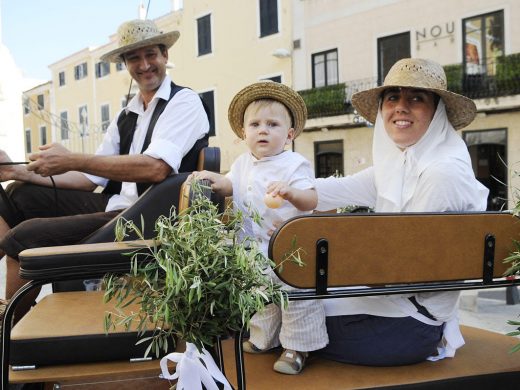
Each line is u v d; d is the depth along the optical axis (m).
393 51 14.66
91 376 1.28
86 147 25.78
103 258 1.22
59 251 1.22
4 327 1.21
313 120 16.31
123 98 24.23
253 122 1.86
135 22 2.44
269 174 1.82
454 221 1.43
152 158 2.06
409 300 1.56
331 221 1.33
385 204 1.71
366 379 1.48
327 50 15.99
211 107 19.48
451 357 1.67
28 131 30.11
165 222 1.27
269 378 1.49
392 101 1.70
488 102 13.05
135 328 1.37
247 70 18.14
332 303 1.63
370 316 1.57
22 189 2.47
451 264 1.44
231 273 1.16
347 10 15.36
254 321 1.70
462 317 4.20
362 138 15.70
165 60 2.49
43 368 1.30
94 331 1.34
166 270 1.10
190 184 1.54
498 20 12.81
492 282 1.49
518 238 1.50
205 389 1.25
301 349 1.55
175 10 20.56
